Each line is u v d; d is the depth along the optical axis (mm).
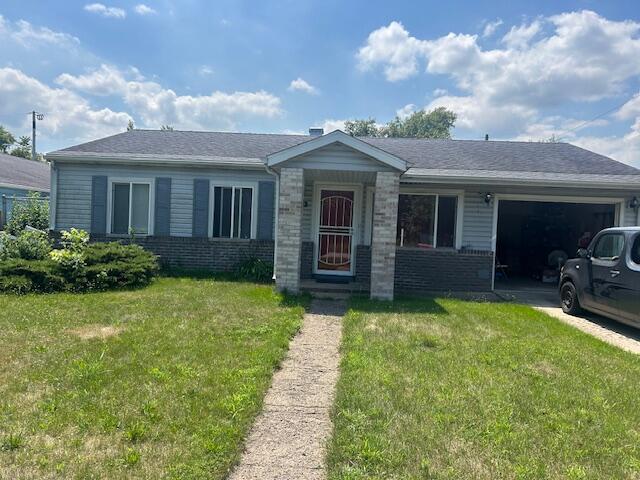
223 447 2934
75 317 6348
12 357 4570
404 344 5465
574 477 2742
